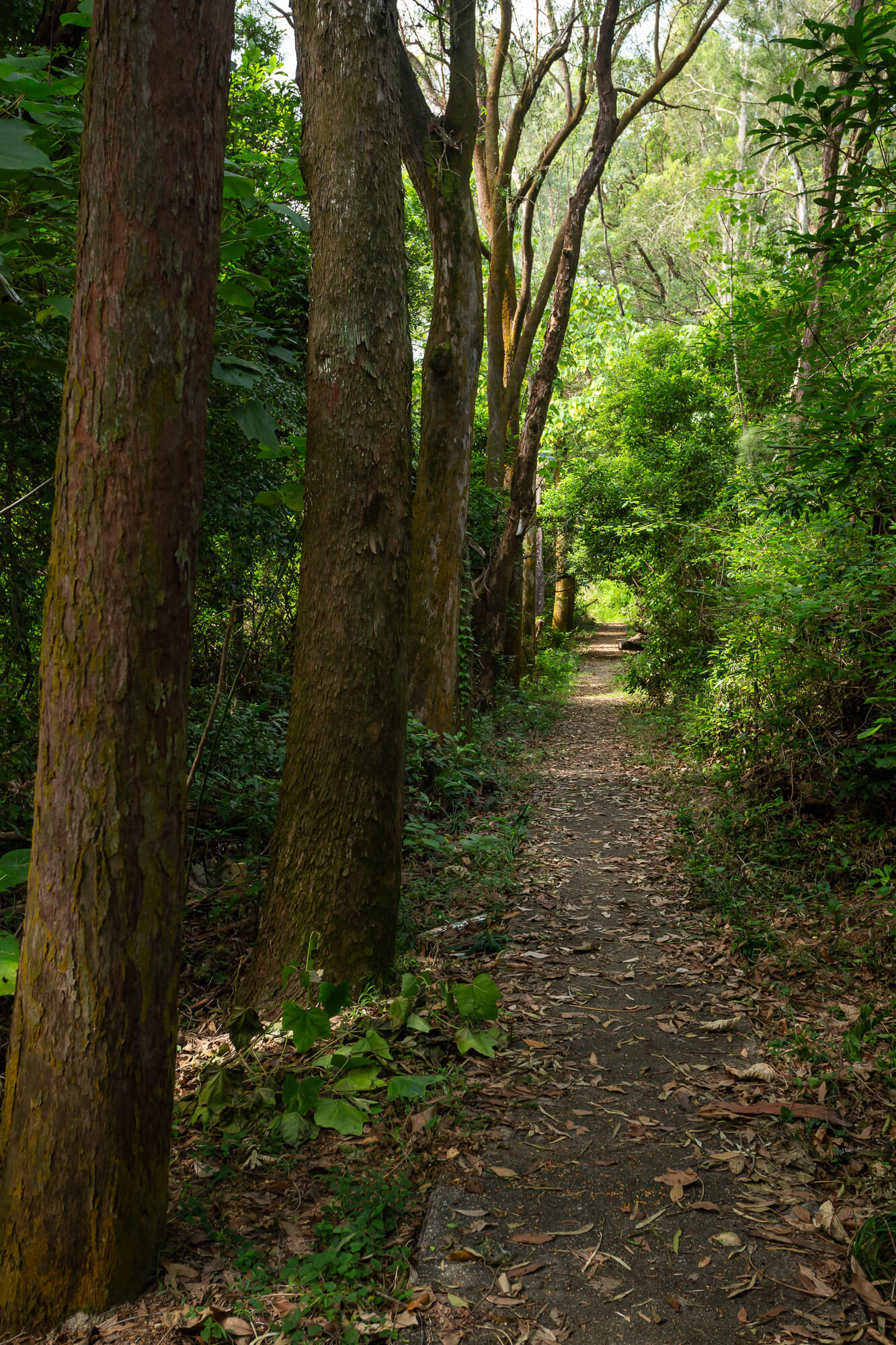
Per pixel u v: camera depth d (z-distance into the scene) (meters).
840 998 4.07
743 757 7.57
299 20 4.25
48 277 3.80
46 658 2.24
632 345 17.98
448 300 8.34
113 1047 2.22
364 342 3.99
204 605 8.06
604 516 16.09
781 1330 2.19
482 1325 2.21
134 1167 2.28
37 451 4.88
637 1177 2.82
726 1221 2.59
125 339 2.15
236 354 5.67
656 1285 2.35
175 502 2.24
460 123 8.09
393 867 4.16
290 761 4.08
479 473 15.34
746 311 8.54
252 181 2.85
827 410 5.21
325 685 3.99
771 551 7.53
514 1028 3.89
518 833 7.06
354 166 4.02
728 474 13.04
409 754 7.21
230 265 4.16
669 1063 3.57
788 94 4.27
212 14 2.24
